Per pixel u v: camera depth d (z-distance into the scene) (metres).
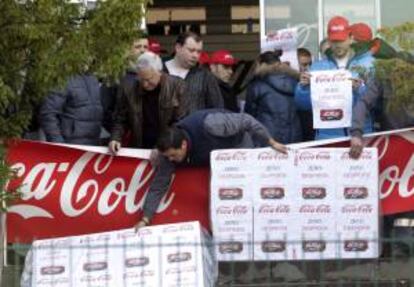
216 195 8.27
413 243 7.69
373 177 8.29
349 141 8.45
